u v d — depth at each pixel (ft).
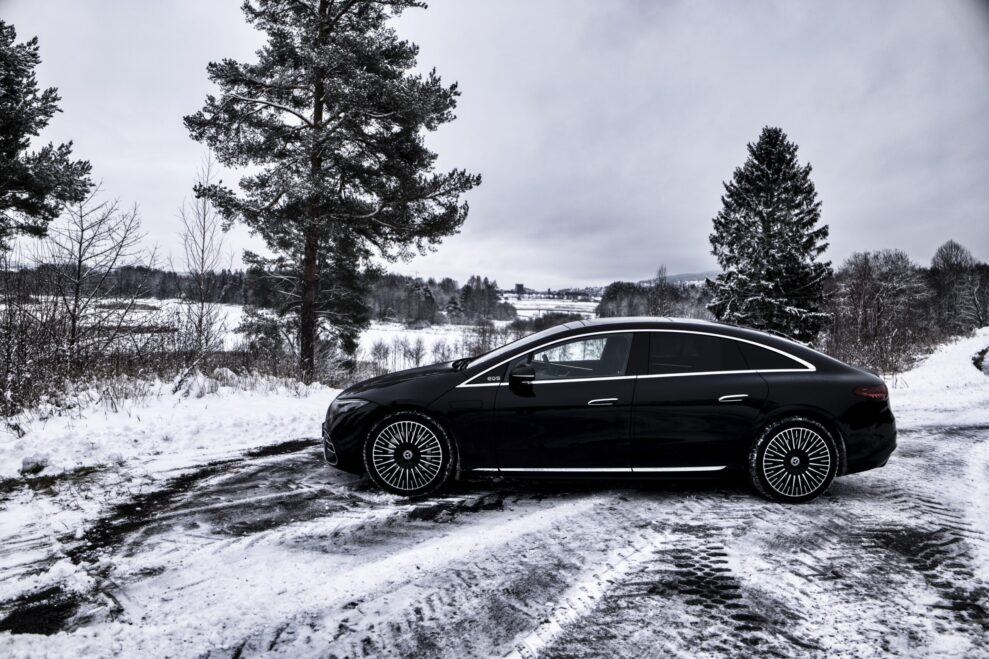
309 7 48.55
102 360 28.99
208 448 19.07
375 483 14.37
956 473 16.43
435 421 14.16
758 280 93.35
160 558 10.59
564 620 8.42
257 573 10.00
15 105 41.88
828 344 69.21
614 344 14.46
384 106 47.24
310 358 49.67
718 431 13.67
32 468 15.88
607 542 11.29
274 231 47.42
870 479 15.79
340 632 8.13
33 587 9.42
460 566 10.25
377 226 50.75
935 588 9.38
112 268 30.42
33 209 42.88
